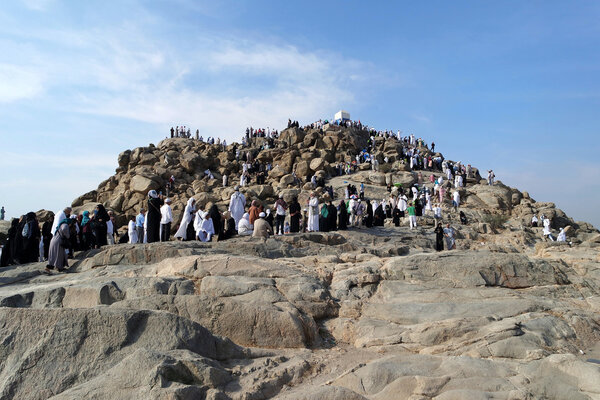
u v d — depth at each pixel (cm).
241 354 694
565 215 3528
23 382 585
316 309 895
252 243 1359
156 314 656
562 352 747
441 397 568
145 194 3584
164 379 534
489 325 796
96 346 616
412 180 3691
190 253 1227
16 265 1276
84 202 3912
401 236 2073
